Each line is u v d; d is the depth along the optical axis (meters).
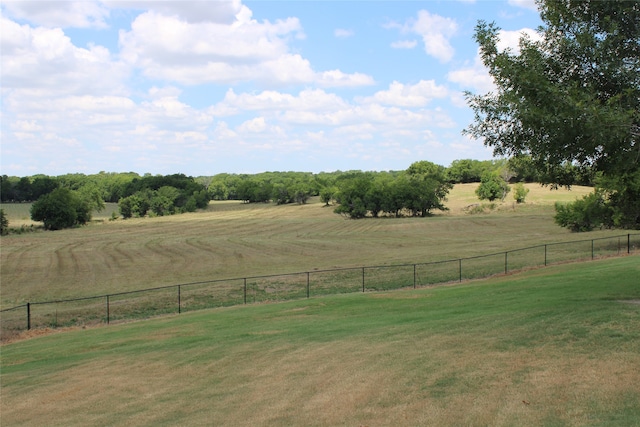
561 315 14.14
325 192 166.62
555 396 8.84
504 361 10.86
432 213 132.00
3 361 17.66
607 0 11.26
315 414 9.24
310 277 41.31
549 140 11.73
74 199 127.00
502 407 8.62
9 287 46.59
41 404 11.72
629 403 8.30
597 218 52.50
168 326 21.62
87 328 25.20
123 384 12.59
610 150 11.30
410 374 10.73
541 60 11.94
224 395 10.89
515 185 133.75
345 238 85.62
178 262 61.91
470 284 28.44
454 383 9.95
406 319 17.38
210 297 34.12
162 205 166.75
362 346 13.52
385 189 132.12
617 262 28.78
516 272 32.72
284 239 86.12
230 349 14.91
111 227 121.62
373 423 8.57
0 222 110.75
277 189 187.12
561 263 34.53
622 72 11.34
